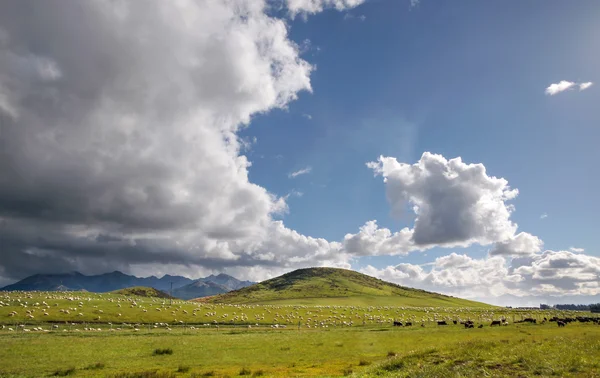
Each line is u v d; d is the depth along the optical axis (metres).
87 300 128.12
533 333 65.88
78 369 38.22
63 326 90.88
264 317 125.06
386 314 148.88
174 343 58.19
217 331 83.75
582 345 29.73
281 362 42.09
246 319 118.69
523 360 25.27
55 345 54.50
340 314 141.88
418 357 31.25
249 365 40.28
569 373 21.23
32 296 137.12
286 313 137.00
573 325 88.25
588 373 20.67
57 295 149.12
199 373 35.03
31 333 73.38
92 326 93.75
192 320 111.00
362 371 30.88
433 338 63.47
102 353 48.25
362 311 154.12
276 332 82.00
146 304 133.88
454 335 68.06
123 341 60.31
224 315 122.38
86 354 47.38
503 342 37.69
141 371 36.06
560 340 36.12
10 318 93.19
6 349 50.56
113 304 124.56
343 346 54.62
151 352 49.25
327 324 114.06
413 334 72.44
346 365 39.03
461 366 25.94
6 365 40.50
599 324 90.88
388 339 63.25
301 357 45.28
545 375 21.61
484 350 30.62
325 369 36.75
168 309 124.25
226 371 36.25
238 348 52.94
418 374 25.31
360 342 59.41
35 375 35.25
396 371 28.38
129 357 45.56
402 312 158.00
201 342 59.62
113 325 96.75
